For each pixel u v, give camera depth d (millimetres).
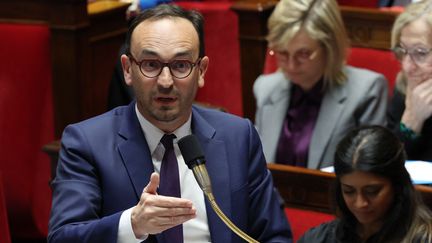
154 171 4527
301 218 6090
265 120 7398
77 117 8664
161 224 3965
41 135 8703
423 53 6652
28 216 8758
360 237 4812
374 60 8367
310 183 6020
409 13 6730
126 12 9281
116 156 4512
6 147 8711
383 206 4648
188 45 4250
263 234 4684
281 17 6980
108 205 4457
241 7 9281
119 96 7367
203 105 6934
